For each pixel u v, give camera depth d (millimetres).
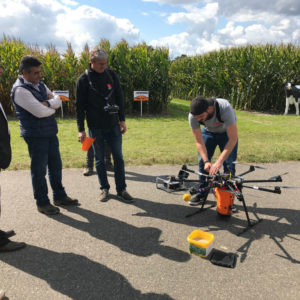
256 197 3984
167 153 6043
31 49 10867
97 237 2947
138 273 2377
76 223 3238
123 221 3305
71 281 2277
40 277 2324
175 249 2736
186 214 3494
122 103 3811
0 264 2490
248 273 2375
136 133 8086
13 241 2740
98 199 3908
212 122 3250
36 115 3049
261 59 11953
